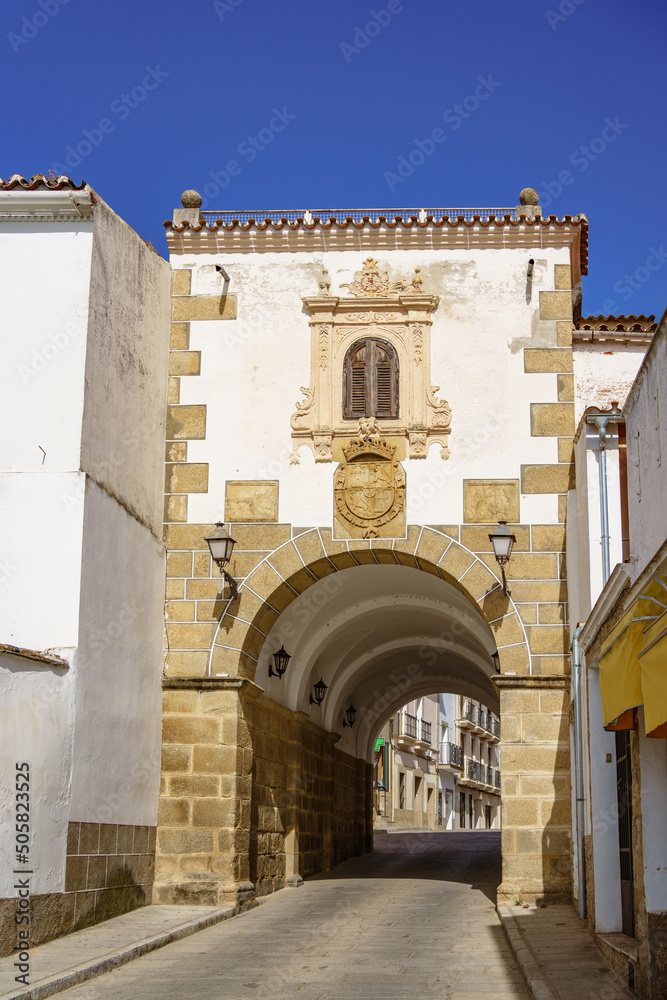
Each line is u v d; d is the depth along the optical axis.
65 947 11.15
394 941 12.04
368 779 27.19
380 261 16.86
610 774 11.91
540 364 16.28
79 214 14.10
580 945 10.98
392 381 16.42
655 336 8.87
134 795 14.30
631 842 10.45
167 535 16.17
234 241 17.02
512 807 14.84
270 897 16.48
